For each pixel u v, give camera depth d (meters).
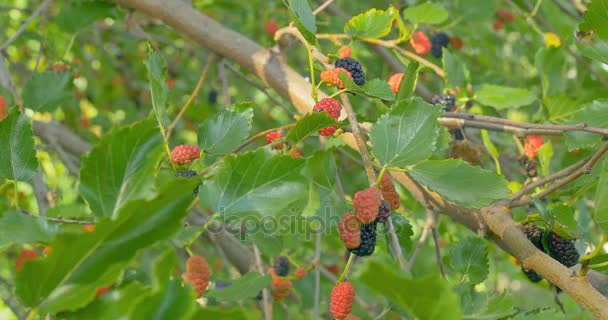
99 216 0.75
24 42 1.93
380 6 1.56
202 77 1.12
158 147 0.75
